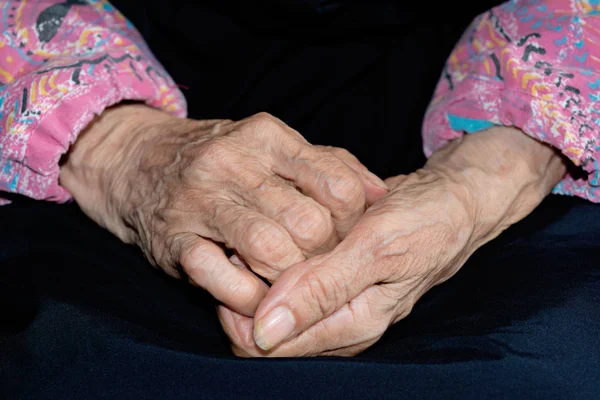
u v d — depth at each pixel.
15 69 0.59
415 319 0.53
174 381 0.46
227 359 0.47
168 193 0.53
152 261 0.54
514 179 0.56
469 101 0.57
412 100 0.64
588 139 0.54
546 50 0.56
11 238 0.57
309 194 0.52
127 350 0.47
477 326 0.49
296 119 0.64
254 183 0.51
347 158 0.54
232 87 0.65
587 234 0.55
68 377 0.47
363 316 0.50
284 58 0.65
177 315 0.53
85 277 0.54
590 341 0.48
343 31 0.64
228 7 0.65
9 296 0.52
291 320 0.48
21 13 0.59
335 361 0.47
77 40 0.60
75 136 0.57
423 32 0.66
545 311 0.49
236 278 0.48
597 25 0.55
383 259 0.49
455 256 0.53
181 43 0.66
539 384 0.46
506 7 0.59
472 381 0.46
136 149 0.58
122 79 0.59
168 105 0.62
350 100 0.65
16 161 0.57
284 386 0.46
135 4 0.66
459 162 0.56
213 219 0.50
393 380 0.46
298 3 0.63
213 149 0.52
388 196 0.53
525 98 0.55
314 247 0.50
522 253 0.54
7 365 0.48
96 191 0.59
